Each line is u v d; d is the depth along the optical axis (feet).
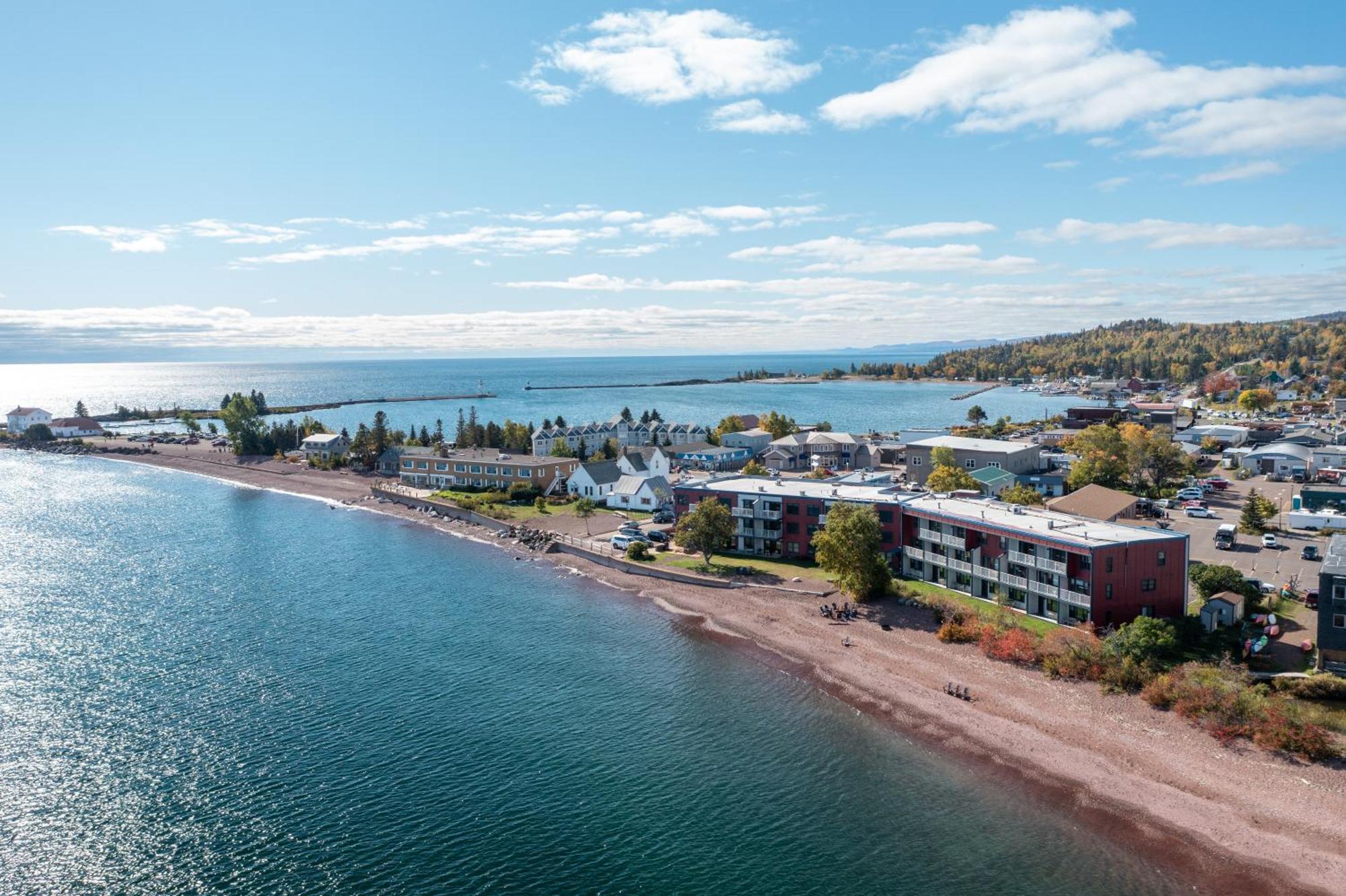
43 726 193.06
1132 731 183.62
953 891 136.46
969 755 179.83
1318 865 139.74
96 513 474.90
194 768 174.09
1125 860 143.74
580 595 303.27
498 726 195.31
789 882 138.92
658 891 136.56
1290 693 189.57
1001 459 484.33
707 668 231.09
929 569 292.40
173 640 253.03
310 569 341.21
